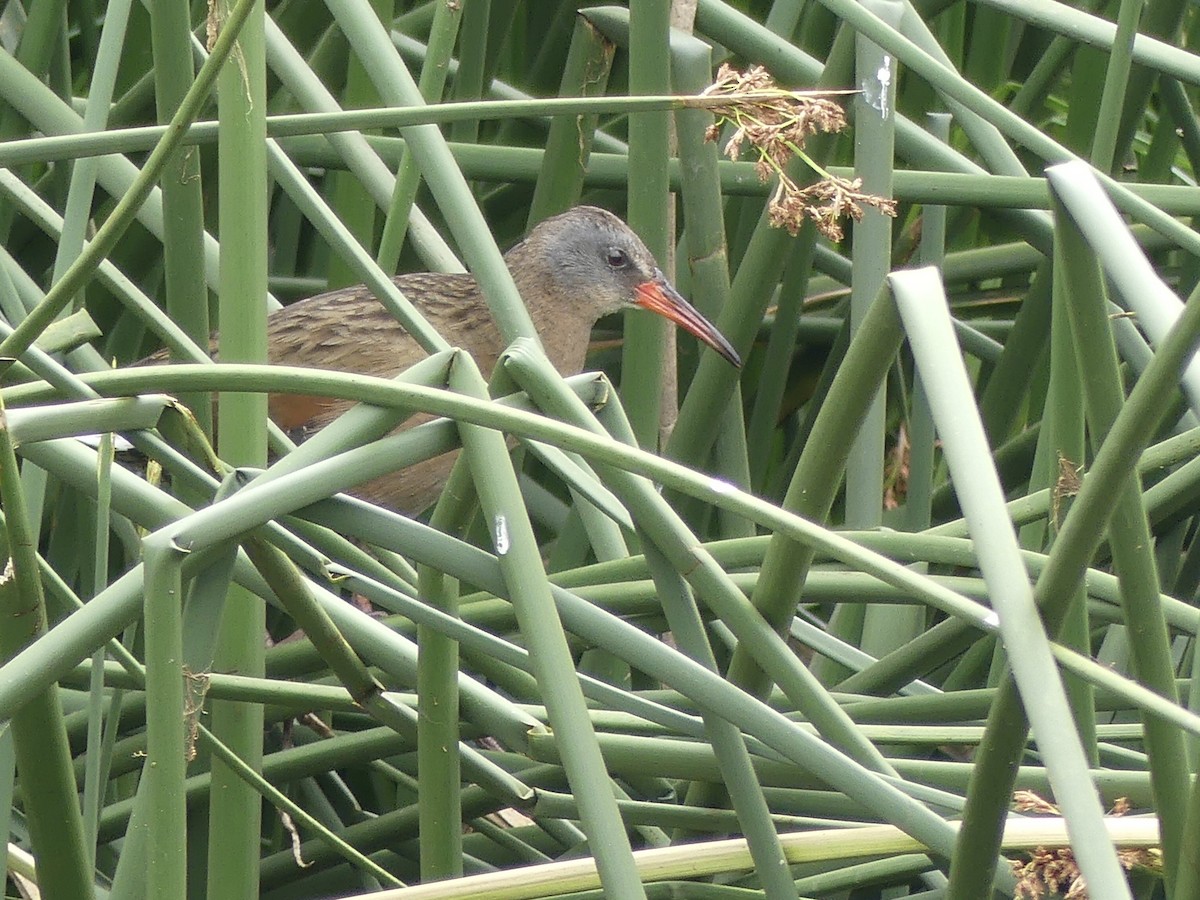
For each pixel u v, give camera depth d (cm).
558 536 709
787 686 359
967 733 423
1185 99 711
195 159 501
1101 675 262
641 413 669
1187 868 289
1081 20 555
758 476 746
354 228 715
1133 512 295
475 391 345
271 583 349
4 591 309
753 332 671
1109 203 270
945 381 269
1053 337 465
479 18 705
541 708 468
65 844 324
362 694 395
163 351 754
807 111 358
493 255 508
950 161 636
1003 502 257
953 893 318
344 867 567
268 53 567
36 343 367
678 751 407
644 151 639
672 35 662
